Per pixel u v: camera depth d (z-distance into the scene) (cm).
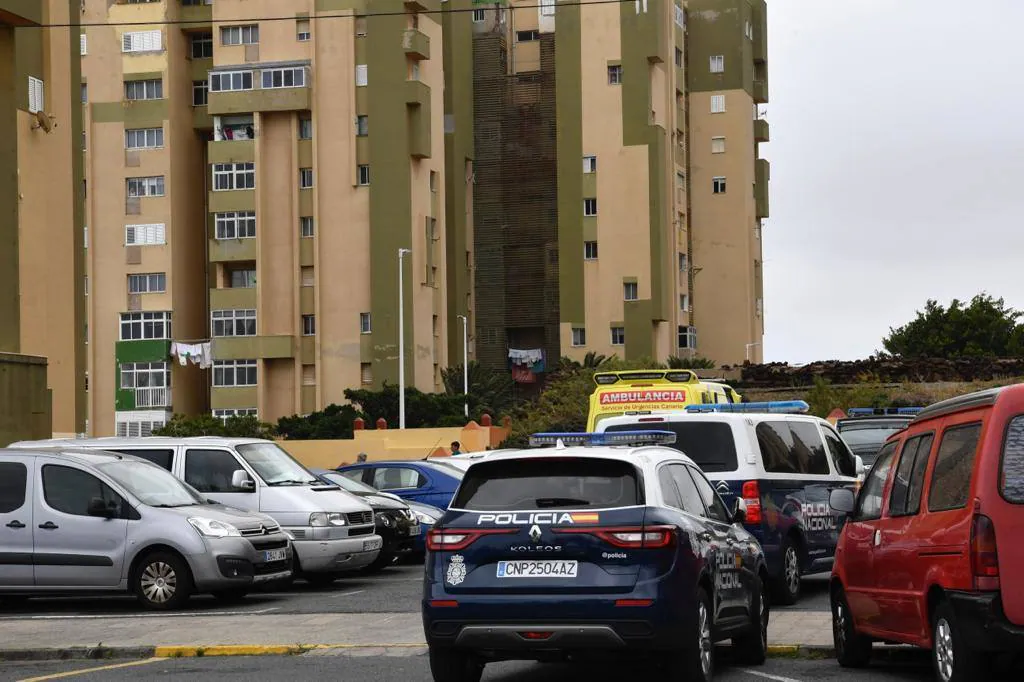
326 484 2478
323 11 8862
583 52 10162
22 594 2089
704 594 1233
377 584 2442
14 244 3809
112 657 1592
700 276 11119
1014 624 1038
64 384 4575
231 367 8844
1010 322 11375
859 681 1295
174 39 9106
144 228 9038
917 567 1174
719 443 1888
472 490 1209
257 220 8825
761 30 11544
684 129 11025
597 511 1160
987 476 1065
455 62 10381
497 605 1153
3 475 2080
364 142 8800
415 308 8762
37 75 4450
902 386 6228
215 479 2352
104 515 2042
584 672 1409
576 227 10138
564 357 9744
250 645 1587
